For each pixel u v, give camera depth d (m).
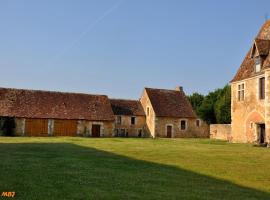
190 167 11.76
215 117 61.72
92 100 51.38
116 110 54.56
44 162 11.92
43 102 47.81
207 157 15.12
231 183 9.14
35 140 28.86
